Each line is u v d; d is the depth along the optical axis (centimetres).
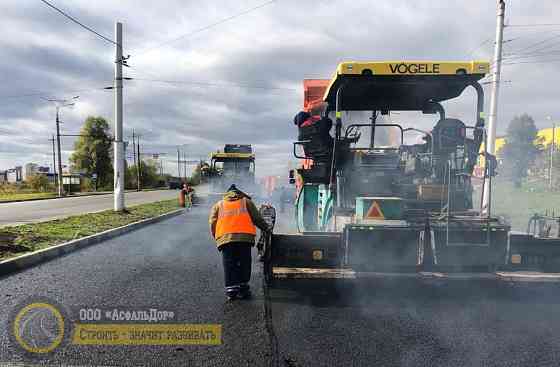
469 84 586
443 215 536
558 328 430
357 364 347
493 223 513
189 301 516
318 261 521
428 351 373
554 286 486
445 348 380
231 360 354
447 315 468
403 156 670
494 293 532
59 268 699
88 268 700
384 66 552
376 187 621
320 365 345
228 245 524
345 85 590
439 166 598
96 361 349
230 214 534
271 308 491
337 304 507
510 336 408
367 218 513
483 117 573
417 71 548
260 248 543
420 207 579
